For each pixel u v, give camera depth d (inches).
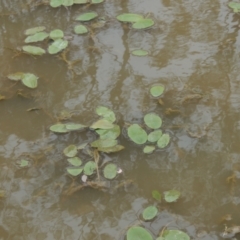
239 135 64.1
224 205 55.5
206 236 52.2
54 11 92.4
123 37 84.4
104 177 59.0
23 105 71.4
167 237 50.8
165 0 94.6
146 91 72.4
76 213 55.7
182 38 83.6
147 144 62.9
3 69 78.6
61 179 59.5
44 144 64.6
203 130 65.0
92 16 88.4
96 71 77.0
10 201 57.6
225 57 78.5
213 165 60.4
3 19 91.1
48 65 79.0
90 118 68.1
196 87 72.6
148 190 57.8
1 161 62.6
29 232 54.1
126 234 52.8
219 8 91.2
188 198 56.5
